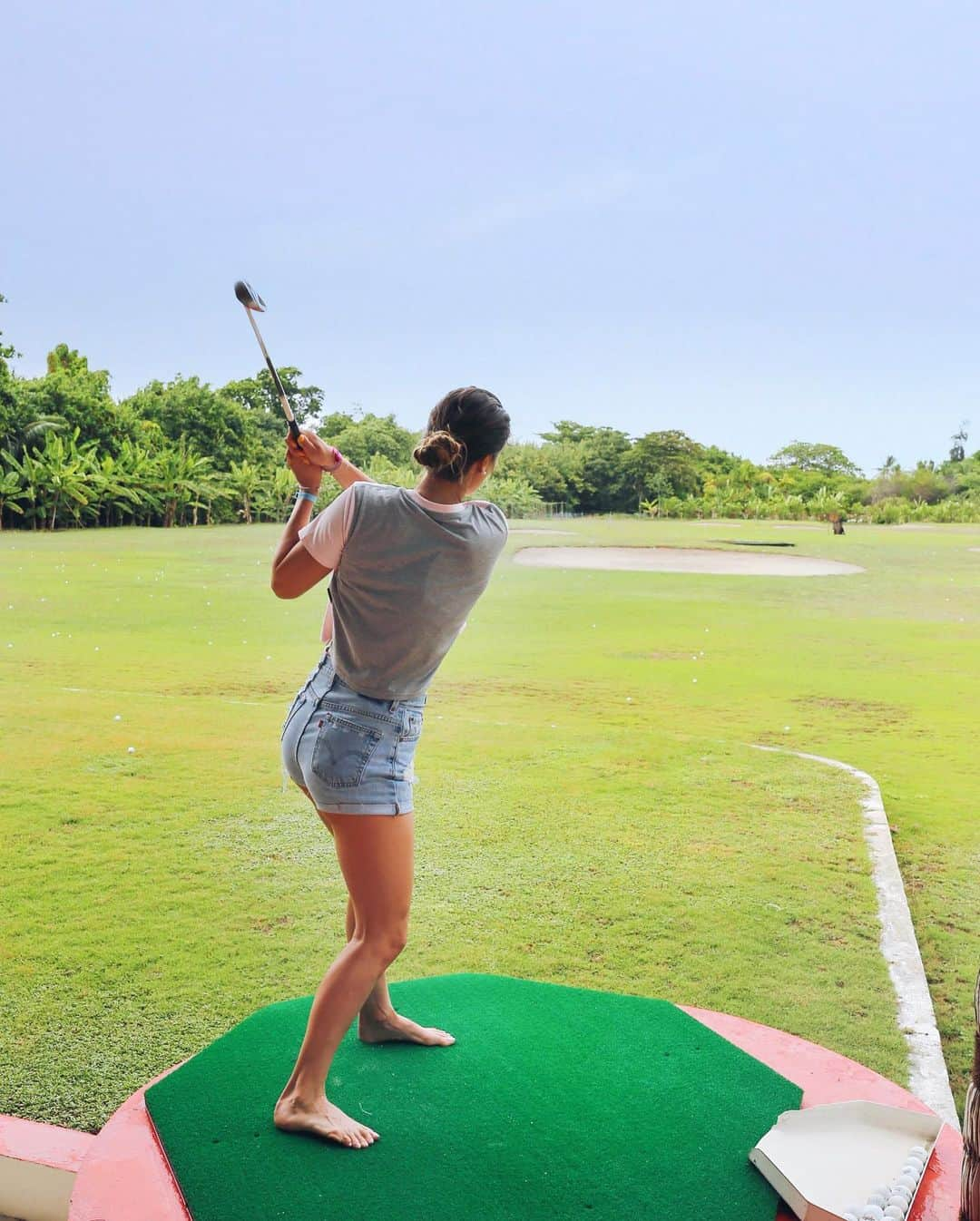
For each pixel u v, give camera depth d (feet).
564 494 213.25
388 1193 5.56
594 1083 6.71
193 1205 5.45
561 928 11.32
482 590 6.26
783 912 11.87
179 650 32.27
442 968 10.26
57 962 10.26
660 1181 5.73
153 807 15.33
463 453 6.03
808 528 129.59
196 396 146.51
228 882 12.49
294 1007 7.66
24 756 18.15
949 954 11.41
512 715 23.48
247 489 126.72
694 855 13.74
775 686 28.04
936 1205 5.64
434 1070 6.80
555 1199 5.55
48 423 115.14
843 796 16.53
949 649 35.19
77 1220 5.37
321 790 6.06
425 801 15.93
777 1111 6.46
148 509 117.80
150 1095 6.47
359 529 5.94
